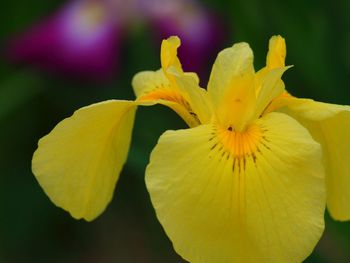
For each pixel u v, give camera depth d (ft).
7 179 1.90
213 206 0.94
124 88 1.90
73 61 1.90
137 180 1.91
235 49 1.04
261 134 0.99
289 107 1.07
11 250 1.91
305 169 0.95
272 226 0.94
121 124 1.07
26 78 1.88
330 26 1.63
